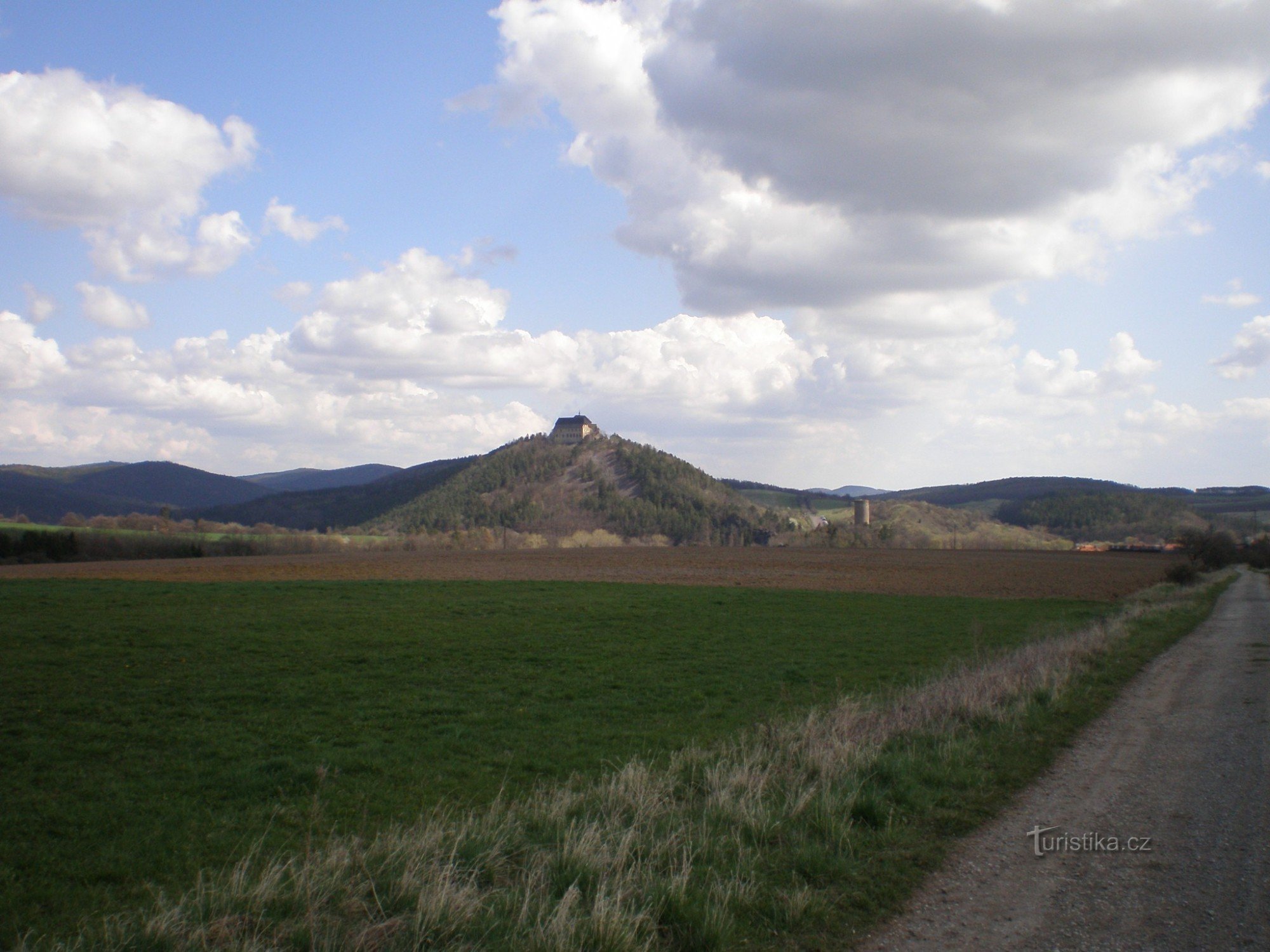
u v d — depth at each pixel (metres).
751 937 5.32
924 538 161.75
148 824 8.85
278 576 51.97
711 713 15.10
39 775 10.68
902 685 17.89
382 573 55.97
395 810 9.52
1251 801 8.01
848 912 5.67
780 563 75.38
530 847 6.74
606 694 16.92
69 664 18.73
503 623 28.19
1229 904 5.66
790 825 7.19
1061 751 10.18
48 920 6.45
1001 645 24.81
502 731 13.67
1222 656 19.39
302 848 8.13
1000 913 5.64
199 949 5.11
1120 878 6.20
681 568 65.81
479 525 189.88
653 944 5.20
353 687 17.09
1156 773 9.12
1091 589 50.22
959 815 7.67
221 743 12.51
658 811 7.71
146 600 33.34
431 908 5.32
